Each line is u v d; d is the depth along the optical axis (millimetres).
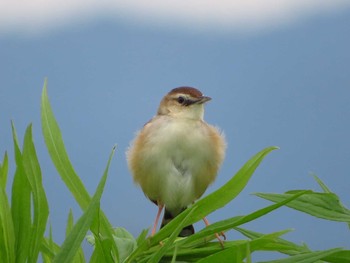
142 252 1448
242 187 1353
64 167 1472
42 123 1477
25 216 1344
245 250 1247
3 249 1330
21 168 1333
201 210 1371
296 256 1302
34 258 1332
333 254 1378
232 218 1341
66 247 1213
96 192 1239
